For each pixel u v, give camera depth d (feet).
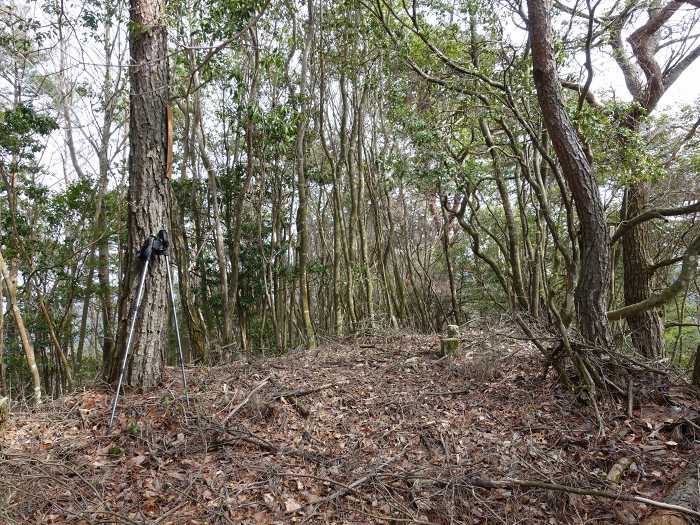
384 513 10.86
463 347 21.35
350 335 29.43
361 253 37.17
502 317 25.44
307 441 13.88
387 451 13.34
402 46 23.56
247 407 15.24
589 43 20.02
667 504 9.49
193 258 36.83
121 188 38.83
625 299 27.32
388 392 17.08
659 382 14.84
